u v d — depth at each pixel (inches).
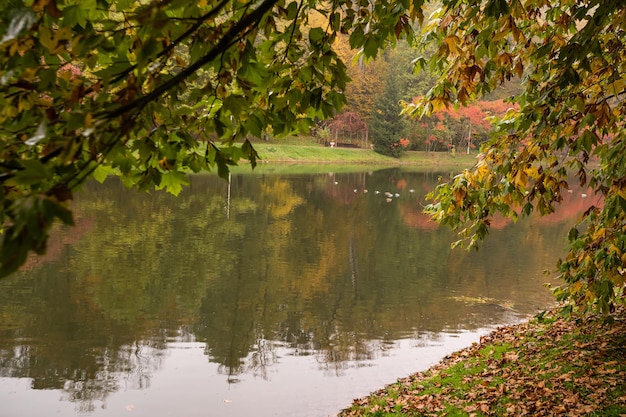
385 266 655.8
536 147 192.9
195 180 1562.5
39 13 65.2
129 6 79.4
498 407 239.0
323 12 107.8
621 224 193.8
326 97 107.2
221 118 101.1
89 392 308.3
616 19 128.0
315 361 363.6
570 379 254.7
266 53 107.3
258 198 1237.7
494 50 149.4
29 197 45.8
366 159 2669.8
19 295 477.1
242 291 525.3
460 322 455.2
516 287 575.2
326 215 1051.9
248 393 311.9
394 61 2935.5
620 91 158.4
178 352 372.8
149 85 84.0
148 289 512.7
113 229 783.7
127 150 91.6
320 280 577.9
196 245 713.6
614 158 161.8
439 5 188.9
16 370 332.8
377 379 335.3
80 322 420.5
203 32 83.9
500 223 1039.6
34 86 70.4
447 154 2997.0
